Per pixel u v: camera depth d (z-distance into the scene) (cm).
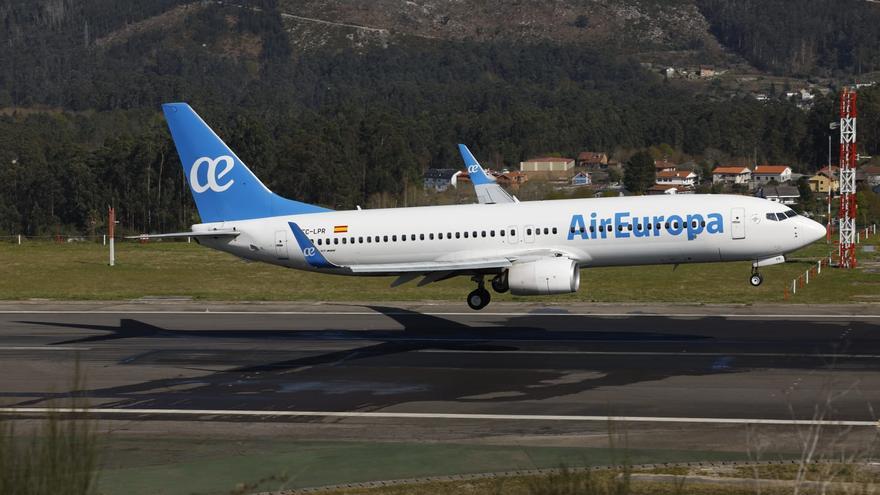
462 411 12606
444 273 19525
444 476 10031
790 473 9688
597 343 16900
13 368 15725
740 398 12862
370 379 14525
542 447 10950
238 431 11919
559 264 17900
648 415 12162
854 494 8700
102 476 10275
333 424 12144
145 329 19438
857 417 11794
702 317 19488
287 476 10175
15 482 7050
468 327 18925
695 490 9212
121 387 14312
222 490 9825
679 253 19238
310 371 15150
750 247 19062
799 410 12206
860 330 17575
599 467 10119
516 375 14550
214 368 15525
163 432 11925
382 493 9556
